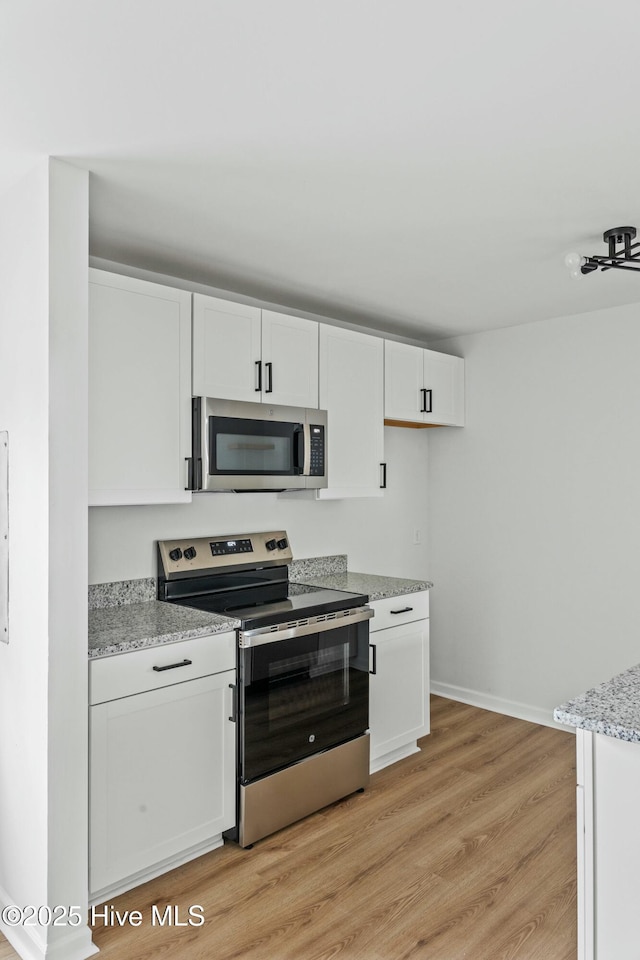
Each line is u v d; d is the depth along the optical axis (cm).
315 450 322
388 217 242
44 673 196
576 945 205
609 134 183
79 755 201
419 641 351
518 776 323
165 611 275
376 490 364
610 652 367
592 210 236
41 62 148
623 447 361
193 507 316
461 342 434
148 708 231
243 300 341
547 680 393
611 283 319
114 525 287
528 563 401
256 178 210
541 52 146
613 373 364
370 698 323
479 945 206
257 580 336
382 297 345
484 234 259
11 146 188
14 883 213
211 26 137
